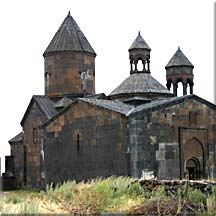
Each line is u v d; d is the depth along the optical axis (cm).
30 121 4444
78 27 4672
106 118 3275
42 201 2042
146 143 3156
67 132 3625
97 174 3312
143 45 4209
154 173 3156
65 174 3612
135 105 3647
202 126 3484
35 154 4375
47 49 4544
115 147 3189
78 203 1834
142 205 1716
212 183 1811
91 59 4575
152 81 4153
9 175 4631
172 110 3319
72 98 4406
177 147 3309
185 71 4634
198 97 3481
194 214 1558
